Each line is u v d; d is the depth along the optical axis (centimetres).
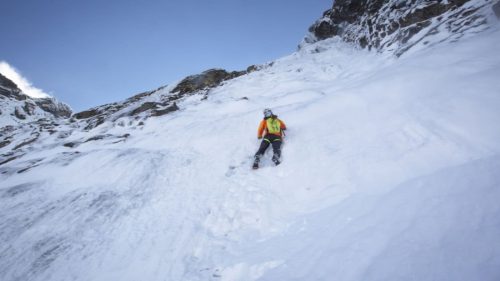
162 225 468
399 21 1269
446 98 496
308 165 515
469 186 269
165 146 828
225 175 593
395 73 702
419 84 602
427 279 178
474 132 396
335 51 1719
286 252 306
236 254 356
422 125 466
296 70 1572
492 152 348
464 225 215
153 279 358
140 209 524
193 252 393
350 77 1164
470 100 458
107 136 1100
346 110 652
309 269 252
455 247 195
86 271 395
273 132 595
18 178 775
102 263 405
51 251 444
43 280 391
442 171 329
